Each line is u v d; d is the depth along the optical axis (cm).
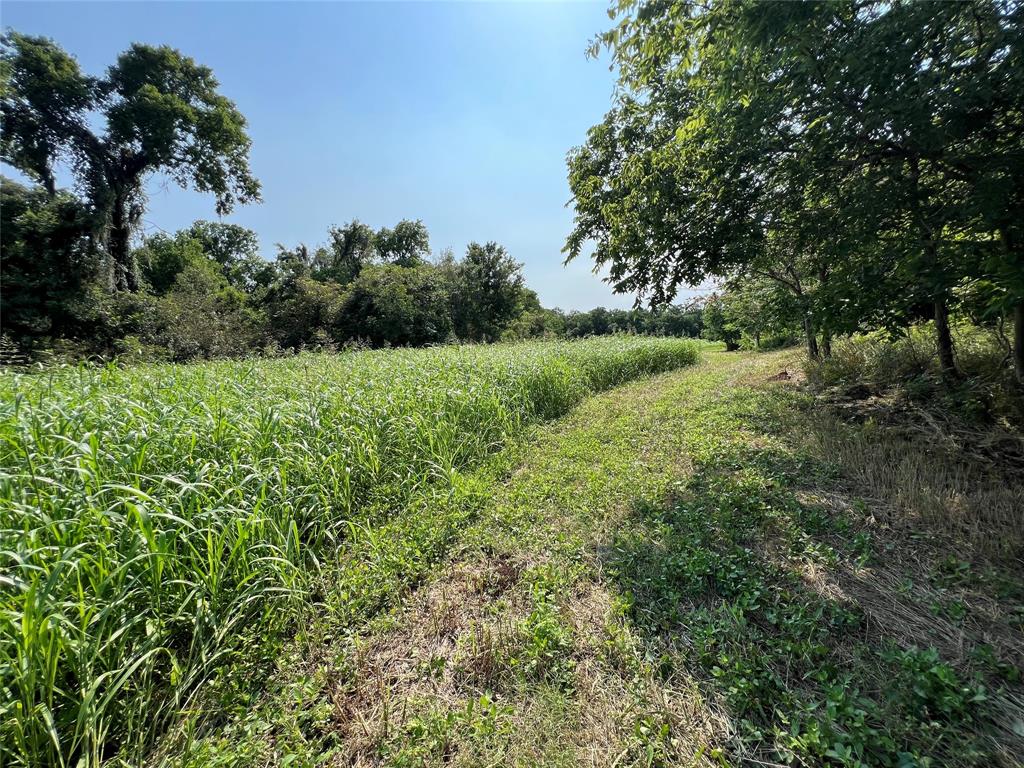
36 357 1203
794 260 659
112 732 173
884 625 206
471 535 317
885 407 504
